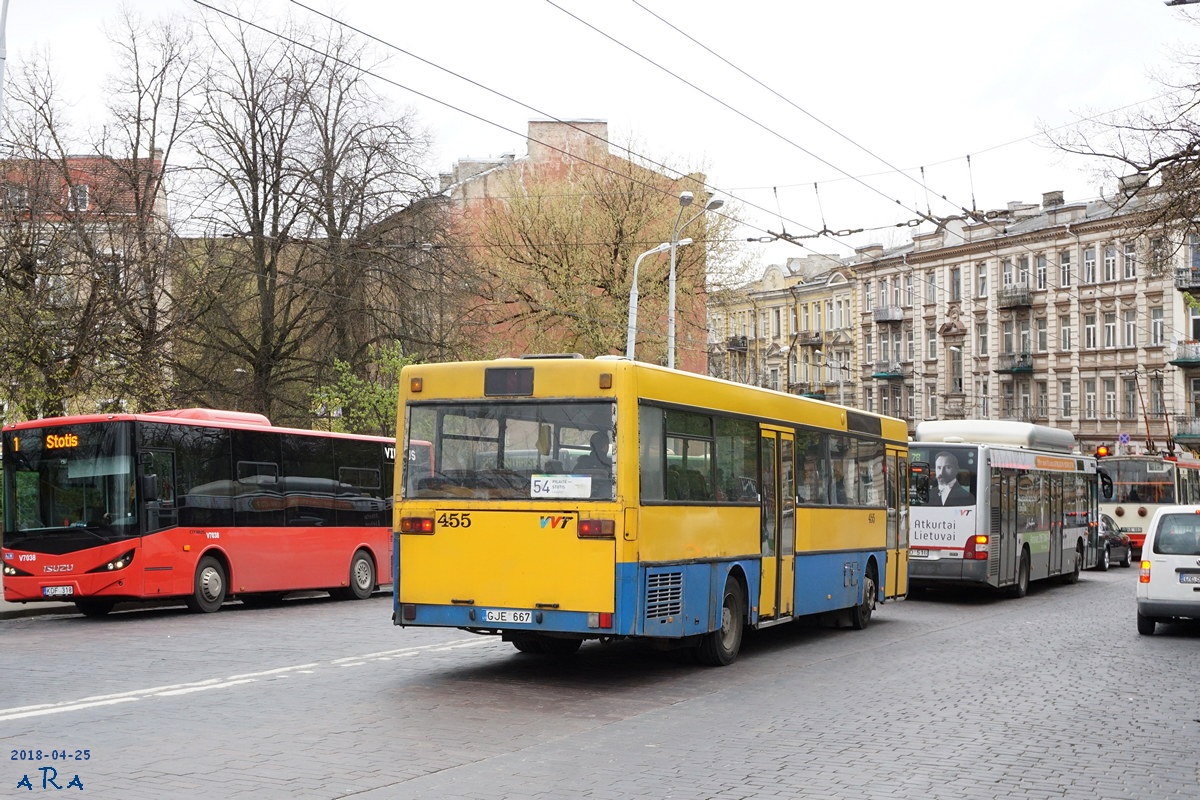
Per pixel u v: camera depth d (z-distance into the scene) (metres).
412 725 10.48
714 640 14.71
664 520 13.43
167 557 21.55
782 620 16.56
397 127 39.28
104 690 12.26
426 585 13.34
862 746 9.80
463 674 13.67
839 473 18.86
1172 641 18.17
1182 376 67.88
